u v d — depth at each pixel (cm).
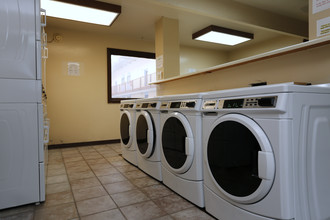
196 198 170
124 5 349
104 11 339
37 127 183
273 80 201
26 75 178
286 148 105
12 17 174
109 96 480
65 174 260
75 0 312
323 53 162
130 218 158
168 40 398
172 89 371
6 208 172
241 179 125
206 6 330
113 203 182
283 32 427
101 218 158
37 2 182
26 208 175
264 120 114
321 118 122
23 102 178
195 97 171
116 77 495
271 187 111
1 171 171
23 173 177
